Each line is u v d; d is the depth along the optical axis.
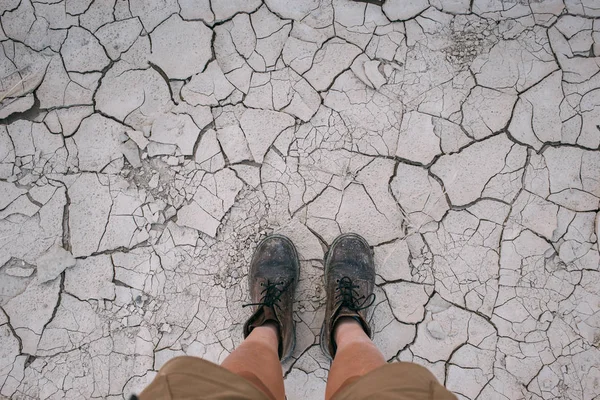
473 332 1.96
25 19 2.11
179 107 2.08
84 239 2.04
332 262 1.94
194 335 1.99
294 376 1.95
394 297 1.99
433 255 2.00
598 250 1.97
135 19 2.11
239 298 2.00
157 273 2.02
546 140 2.02
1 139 2.07
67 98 2.08
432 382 1.09
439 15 2.08
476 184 2.02
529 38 2.05
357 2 2.10
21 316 2.00
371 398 1.06
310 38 2.09
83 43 2.10
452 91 2.05
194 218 2.04
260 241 2.02
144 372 1.97
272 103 2.07
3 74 2.09
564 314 1.96
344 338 1.64
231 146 2.06
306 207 2.03
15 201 2.05
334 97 2.07
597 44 2.04
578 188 2.00
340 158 2.04
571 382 1.92
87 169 2.06
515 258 1.98
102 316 2.00
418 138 2.04
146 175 2.06
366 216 2.02
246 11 2.10
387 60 2.08
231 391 1.10
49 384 1.97
